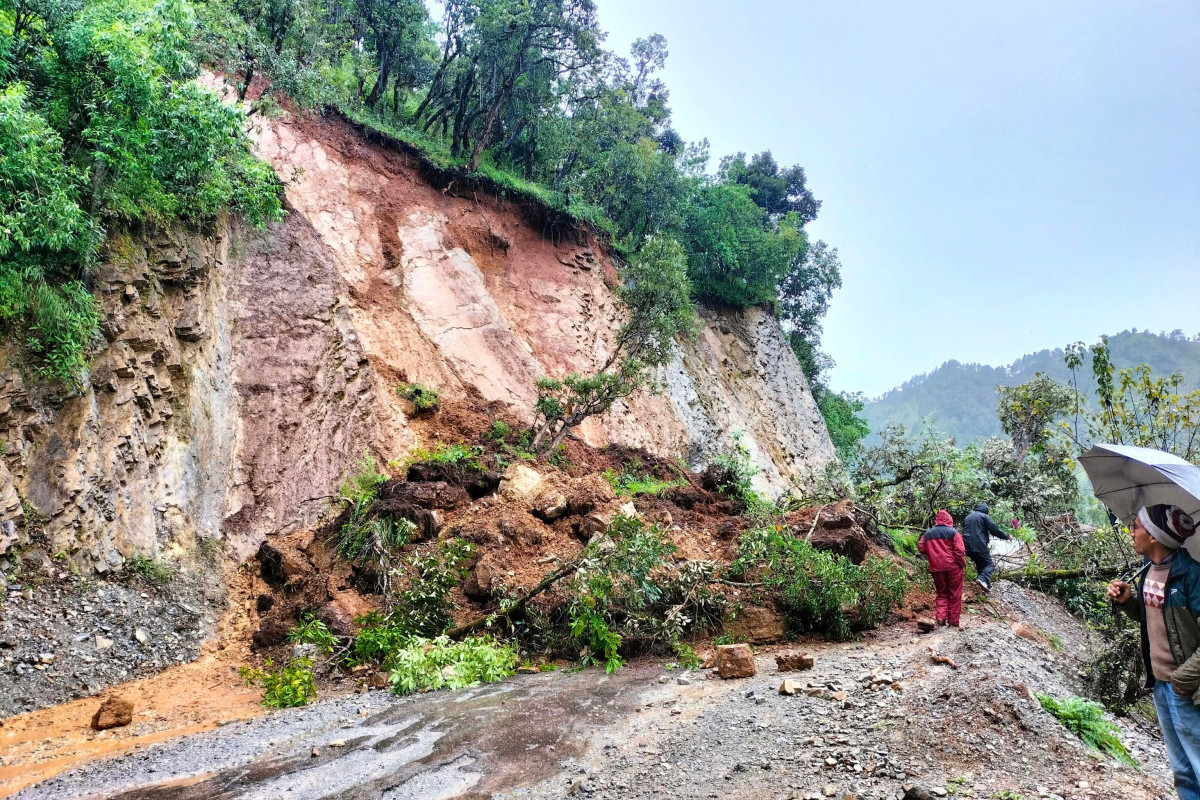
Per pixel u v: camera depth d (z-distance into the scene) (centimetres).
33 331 834
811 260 3872
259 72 1430
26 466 798
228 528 1034
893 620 908
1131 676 683
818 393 4022
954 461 1378
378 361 1487
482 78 2155
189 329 1082
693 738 508
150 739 586
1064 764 429
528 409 1670
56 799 452
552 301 2072
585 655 773
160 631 827
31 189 807
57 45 893
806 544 895
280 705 680
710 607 859
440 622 844
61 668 703
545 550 1002
